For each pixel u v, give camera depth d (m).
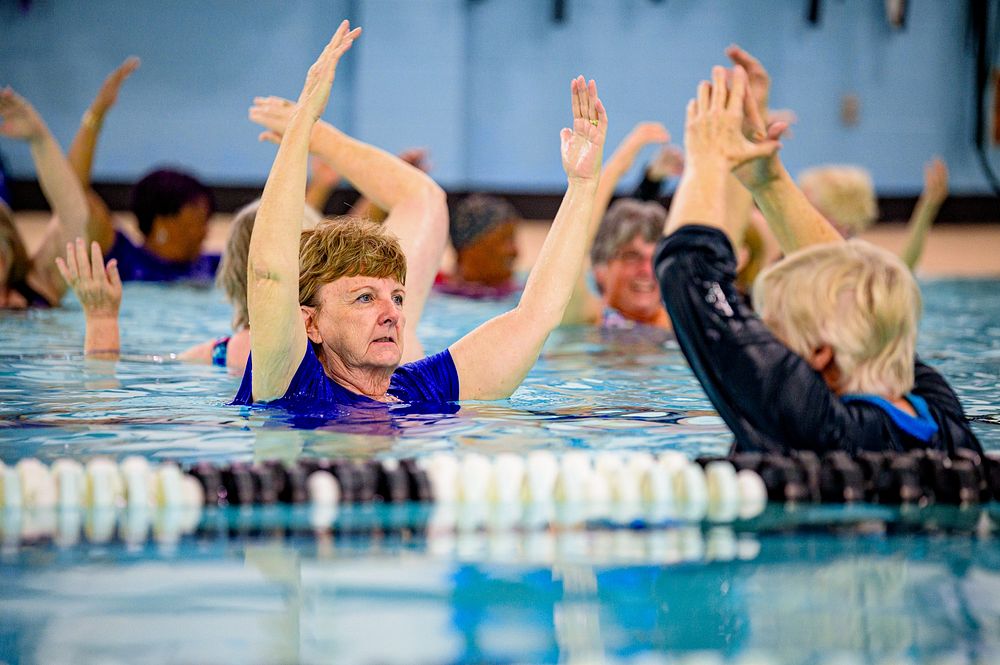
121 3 34.72
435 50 34.56
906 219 36.66
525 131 36.31
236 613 4.70
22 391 8.80
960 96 36.81
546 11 35.84
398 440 7.15
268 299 7.31
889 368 6.23
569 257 8.59
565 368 10.86
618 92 36.31
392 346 8.05
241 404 8.23
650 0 35.97
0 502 5.96
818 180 17.17
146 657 4.30
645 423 8.00
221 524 5.75
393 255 8.05
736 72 7.03
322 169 17.88
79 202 14.27
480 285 18.45
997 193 36.94
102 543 5.47
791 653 4.50
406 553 5.42
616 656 4.41
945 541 5.67
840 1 36.12
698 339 6.27
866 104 36.66
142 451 6.80
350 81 35.16
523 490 6.29
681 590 5.01
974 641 4.58
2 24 34.31
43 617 4.62
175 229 17.98
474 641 4.44
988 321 15.96
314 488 6.13
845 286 6.17
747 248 15.83
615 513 6.07
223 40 35.19
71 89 34.78
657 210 14.50
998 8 36.16
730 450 6.84
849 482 6.17
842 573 5.27
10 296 14.20
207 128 35.47
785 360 6.11
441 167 35.00
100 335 10.81
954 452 6.40
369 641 4.47
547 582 5.09
